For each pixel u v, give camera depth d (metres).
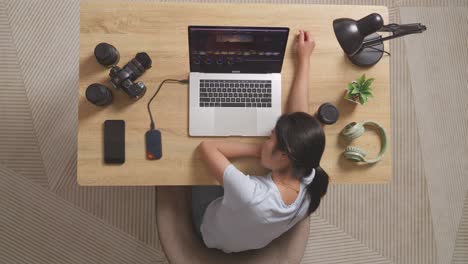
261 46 1.45
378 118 1.65
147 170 1.55
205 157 1.48
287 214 1.28
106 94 1.50
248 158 1.58
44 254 2.17
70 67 2.32
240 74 1.59
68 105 2.29
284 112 1.60
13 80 2.28
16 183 2.21
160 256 2.21
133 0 2.29
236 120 1.58
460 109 2.48
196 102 1.57
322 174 1.37
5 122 2.25
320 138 1.20
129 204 2.24
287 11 1.66
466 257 2.37
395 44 2.48
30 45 2.31
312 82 1.65
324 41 1.66
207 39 1.40
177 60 1.60
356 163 1.62
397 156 2.42
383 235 2.35
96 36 1.59
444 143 2.45
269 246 1.56
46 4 2.34
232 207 1.27
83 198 2.22
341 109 1.64
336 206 2.34
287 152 1.20
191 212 1.67
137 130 1.56
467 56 2.50
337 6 1.67
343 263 2.30
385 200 2.37
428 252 2.36
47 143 2.26
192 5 1.63
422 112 2.46
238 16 1.64
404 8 2.51
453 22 2.53
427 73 2.48
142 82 1.56
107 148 1.53
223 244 1.48
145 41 1.60
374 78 1.66
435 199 2.40
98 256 2.19
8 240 2.17
